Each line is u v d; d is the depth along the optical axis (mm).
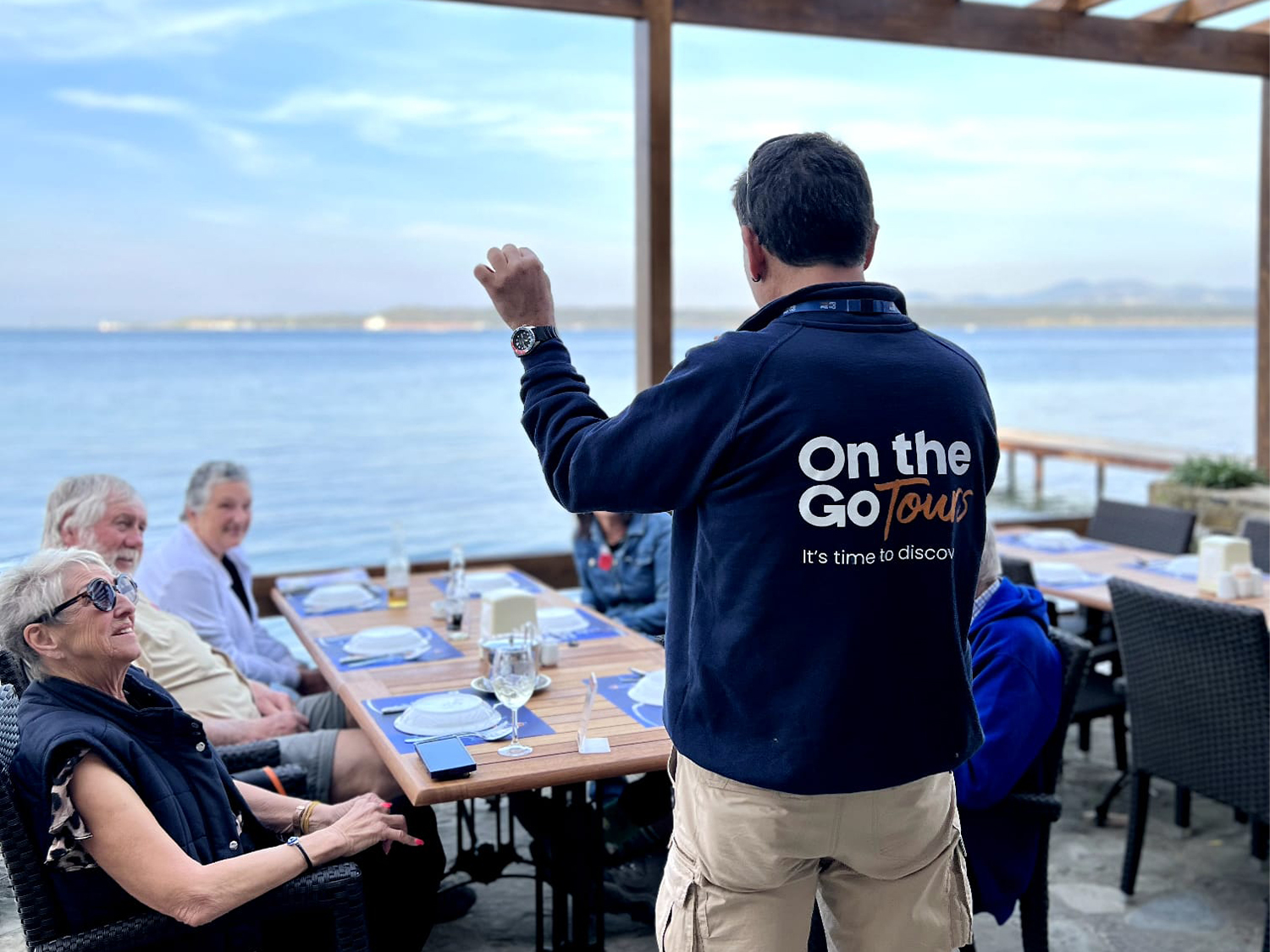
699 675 1294
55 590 1776
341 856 1887
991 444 1343
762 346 1241
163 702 1972
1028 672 2148
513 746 2107
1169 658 2852
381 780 2615
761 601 1230
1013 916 2822
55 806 1644
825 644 1224
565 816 2369
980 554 1347
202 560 3344
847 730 1231
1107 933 2721
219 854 1861
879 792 1287
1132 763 2988
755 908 1330
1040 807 2182
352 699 2447
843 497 1212
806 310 1284
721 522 1256
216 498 3430
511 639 2502
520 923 2809
